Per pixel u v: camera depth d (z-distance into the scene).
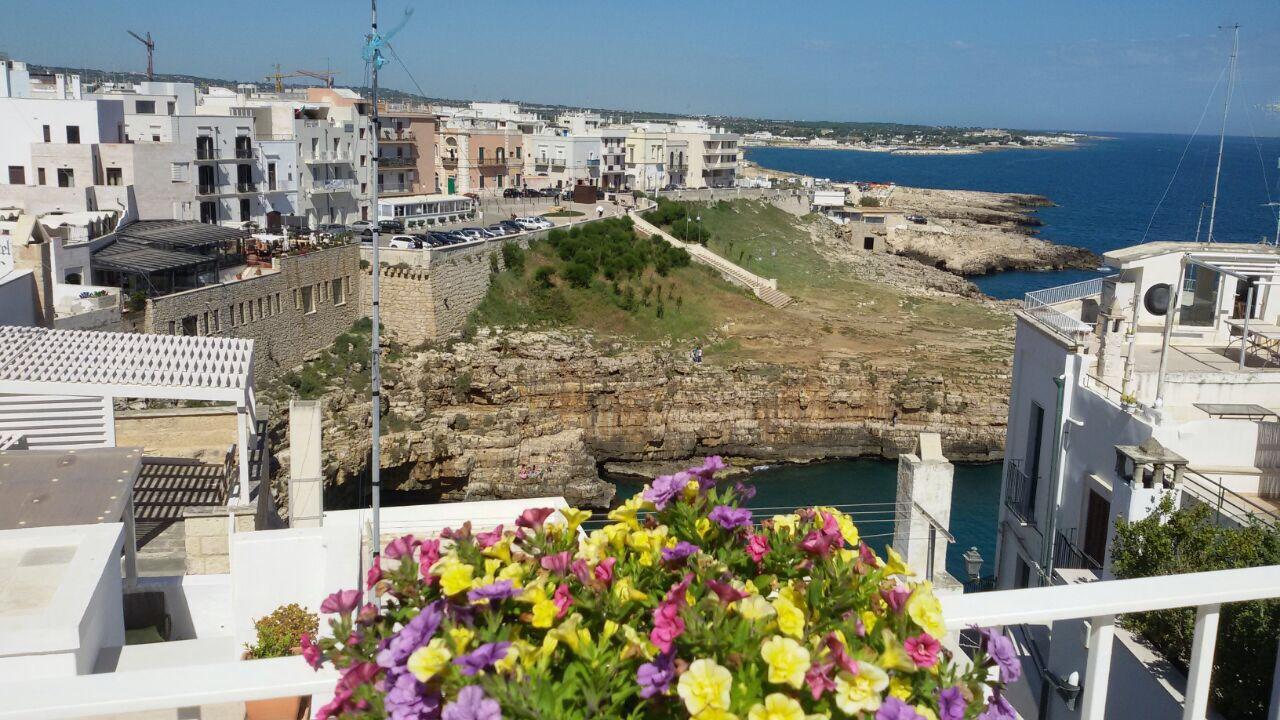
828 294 106.56
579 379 76.25
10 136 73.88
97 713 4.96
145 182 73.44
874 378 78.56
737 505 5.97
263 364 64.69
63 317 48.62
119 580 14.24
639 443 76.69
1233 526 16.56
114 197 69.75
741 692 4.50
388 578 5.45
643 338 85.12
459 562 5.26
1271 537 14.59
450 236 85.38
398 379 71.62
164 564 24.14
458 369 74.00
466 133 128.12
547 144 137.62
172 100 96.81
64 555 13.49
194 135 80.12
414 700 4.49
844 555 5.43
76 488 19.14
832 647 4.53
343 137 99.81
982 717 5.10
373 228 20.61
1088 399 21.56
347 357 71.94
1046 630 18.47
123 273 59.81
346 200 100.50
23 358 30.27
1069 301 28.72
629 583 5.20
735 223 128.50
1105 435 20.70
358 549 16.69
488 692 4.38
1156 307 26.38
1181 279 26.44
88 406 30.44
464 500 70.62
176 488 29.02
